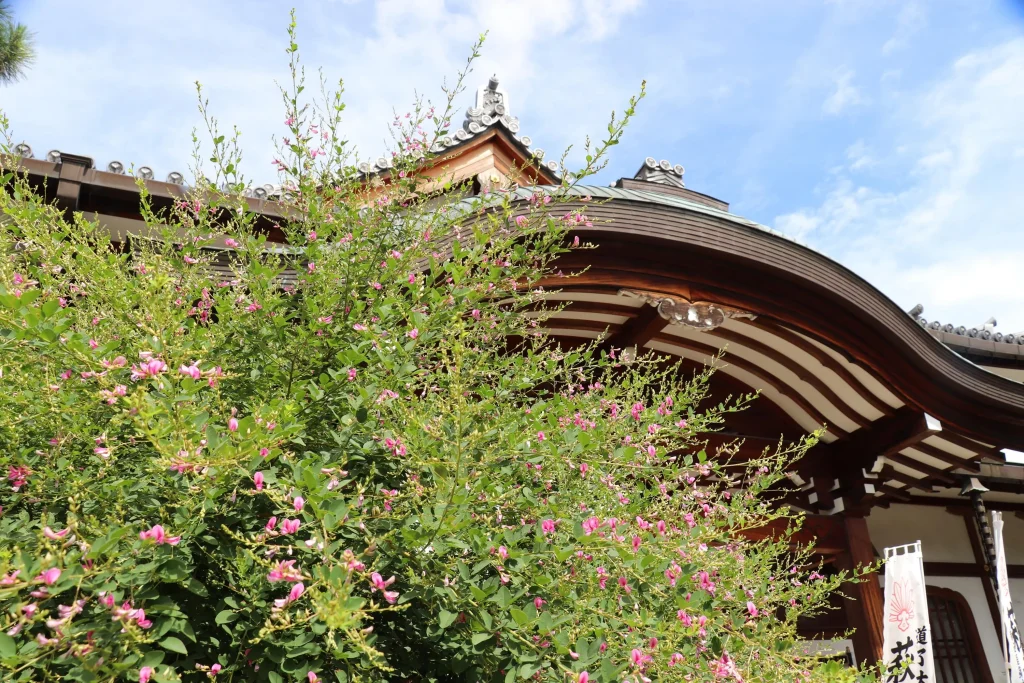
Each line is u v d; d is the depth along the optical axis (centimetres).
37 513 234
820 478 705
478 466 244
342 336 276
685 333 621
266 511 224
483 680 218
